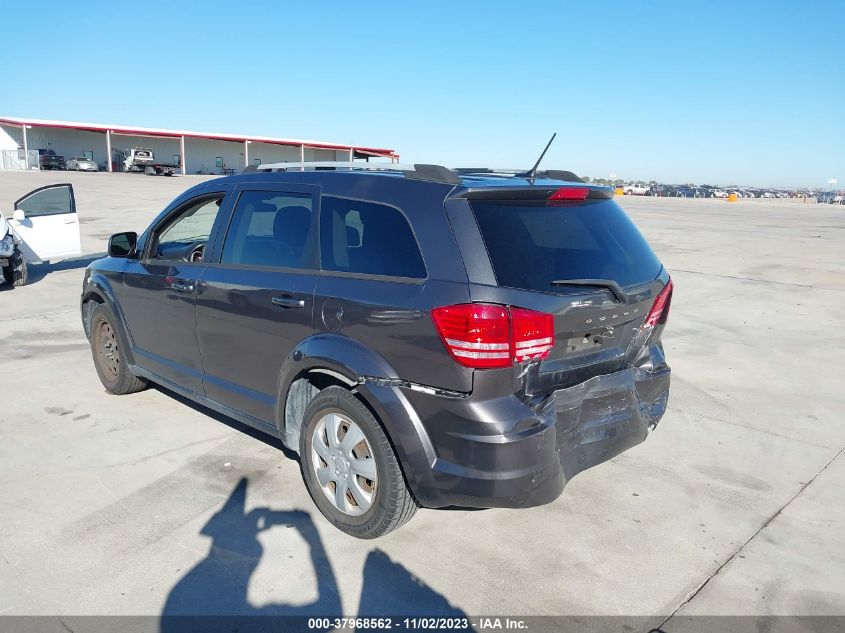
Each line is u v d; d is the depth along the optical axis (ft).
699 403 17.87
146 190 102.63
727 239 58.75
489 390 9.30
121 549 10.62
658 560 10.64
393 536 11.18
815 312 29.68
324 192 11.72
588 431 10.59
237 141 211.00
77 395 17.47
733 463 14.23
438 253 9.79
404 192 10.50
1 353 21.16
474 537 11.21
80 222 59.52
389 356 10.09
